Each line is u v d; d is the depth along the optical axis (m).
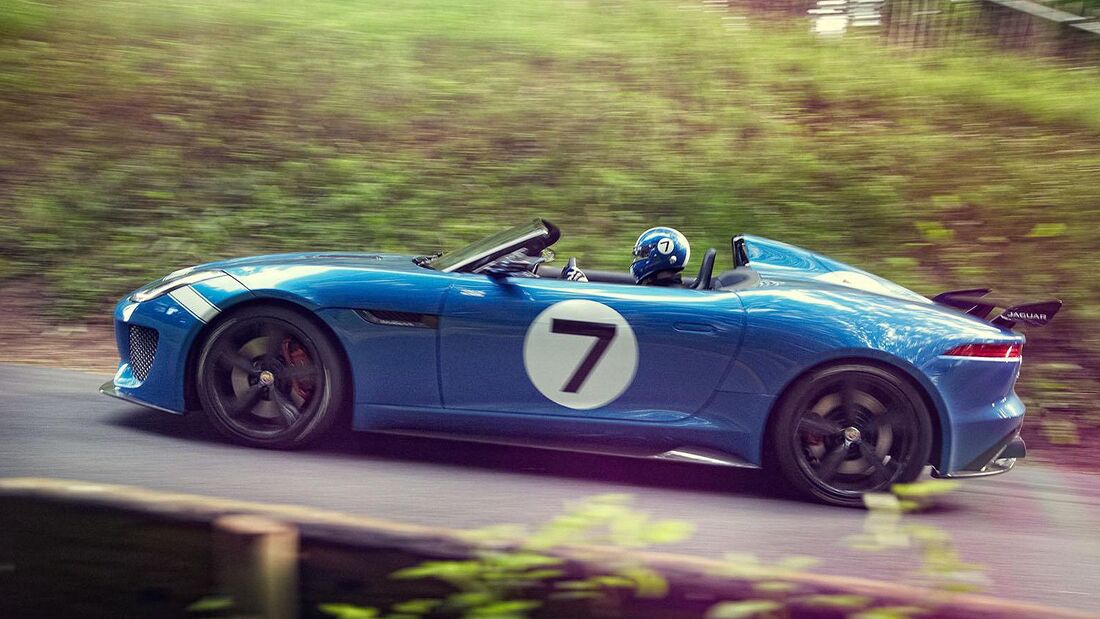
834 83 11.01
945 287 7.65
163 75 10.33
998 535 4.22
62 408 4.94
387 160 9.09
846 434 4.41
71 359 6.15
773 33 12.73
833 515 4.32
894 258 8.02
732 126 9.91
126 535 2.34
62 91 9.89
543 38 11.70
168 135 9.27
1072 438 5.88
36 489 2.38
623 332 4.39
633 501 4.27
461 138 9.46
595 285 4.54
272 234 8.11
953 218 8.52
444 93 10.21
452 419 4.47
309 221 8.27
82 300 7.07
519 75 10.75
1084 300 7.36
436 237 8.15
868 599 2.16
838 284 4.79
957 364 4.38
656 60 11.34
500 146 9.38
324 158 9.05
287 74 10.41
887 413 4.41
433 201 8.58
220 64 10.56
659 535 1.93
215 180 8.66
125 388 4.66
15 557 2.35
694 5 13.52
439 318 4.40
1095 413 6.16
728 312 4.41
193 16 11.73
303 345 4.43
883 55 12.30
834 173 9.08
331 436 4.77
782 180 8.95
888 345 4.34
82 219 8.02
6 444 4.29
